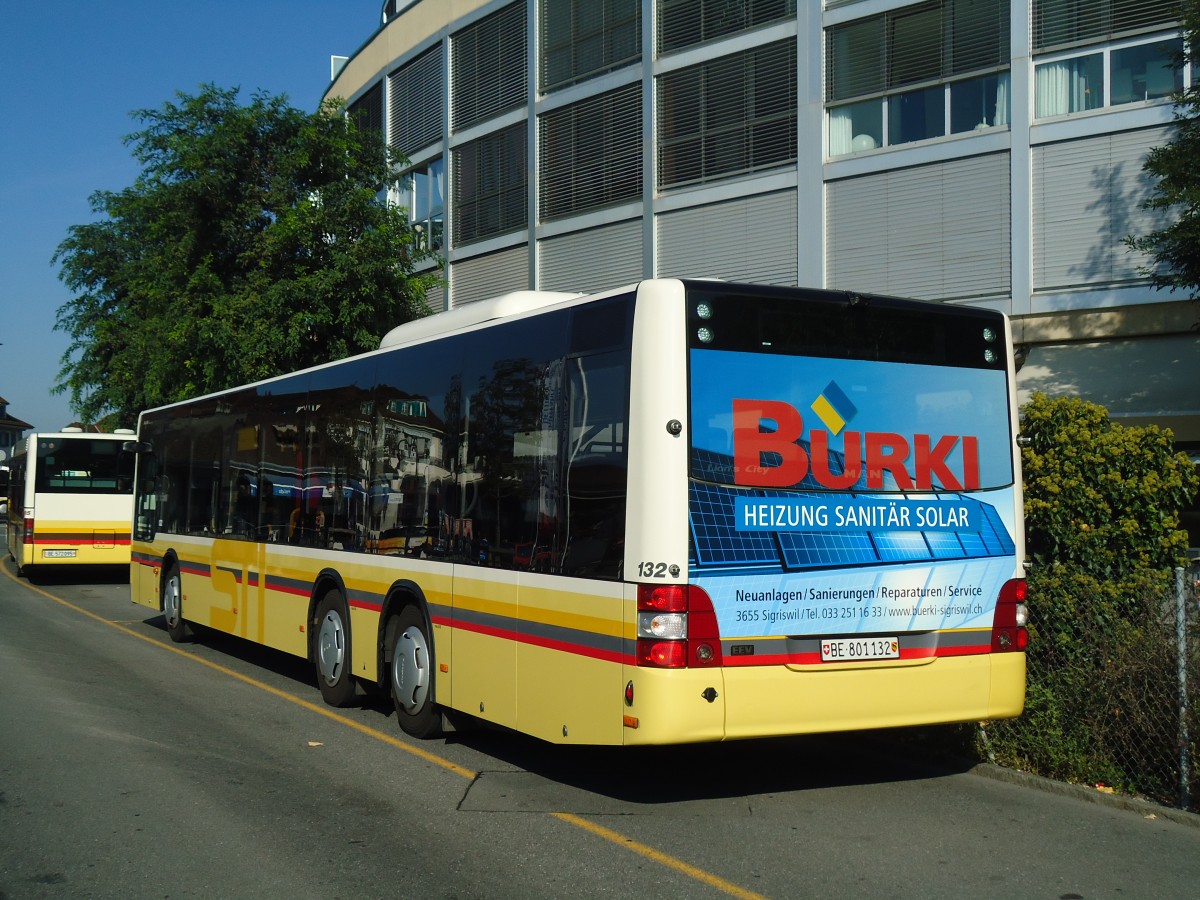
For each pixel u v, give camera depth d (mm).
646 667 6090
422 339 8883
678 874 5543
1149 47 17062
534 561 7066
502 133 27188
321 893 5258
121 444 25031
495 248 27203
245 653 13734
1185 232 14000
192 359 20906
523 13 26344
